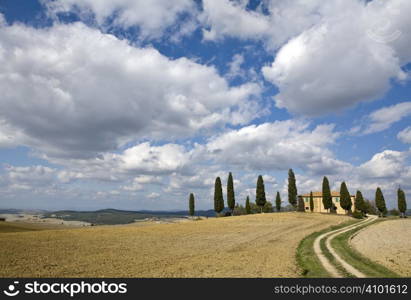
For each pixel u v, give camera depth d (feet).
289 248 141.59
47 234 159.63
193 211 411.13
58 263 99.19
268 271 92.07
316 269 93.91
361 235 192.95
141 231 195.21
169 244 151.02
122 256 115.55
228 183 382.83
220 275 87.25
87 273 88.84
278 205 440.04
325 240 167.02
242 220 278.05
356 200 424.05
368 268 94.17
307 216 316.40
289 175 393.50
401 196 409.90
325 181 415.03
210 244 154.30
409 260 107.55
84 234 168.76
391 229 226.99
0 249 111.34
